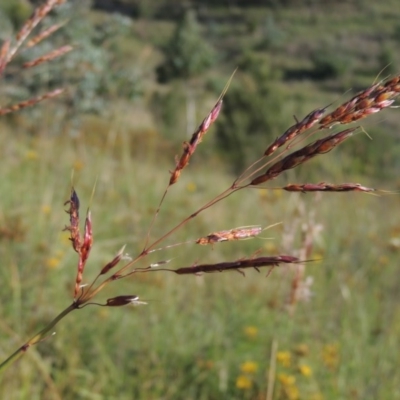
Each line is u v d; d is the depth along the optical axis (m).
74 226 0.93
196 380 3.66
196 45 42.59
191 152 0.93
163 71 39.62
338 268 5.04
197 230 6.78
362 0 78.19
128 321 4.05
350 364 3.82
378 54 65.50
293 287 2.65
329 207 6.69
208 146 19.45
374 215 6.95
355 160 7.89
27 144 7.36
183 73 40.28
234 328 4.25
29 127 8.01
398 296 4.86
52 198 5.72
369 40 69.19
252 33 72.56
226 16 76.56
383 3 77.75
